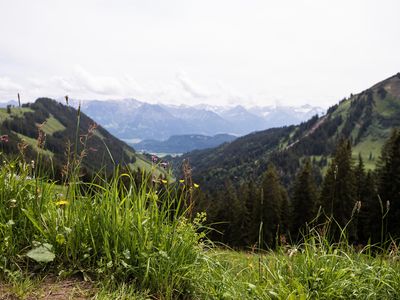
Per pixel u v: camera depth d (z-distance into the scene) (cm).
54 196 389
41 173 384
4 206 369
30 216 347
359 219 3675
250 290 347
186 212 381
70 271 331
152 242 357
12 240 347
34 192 386
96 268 340
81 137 366
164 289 334
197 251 376
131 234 361
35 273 331
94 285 318
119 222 364
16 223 365
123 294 305
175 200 379
